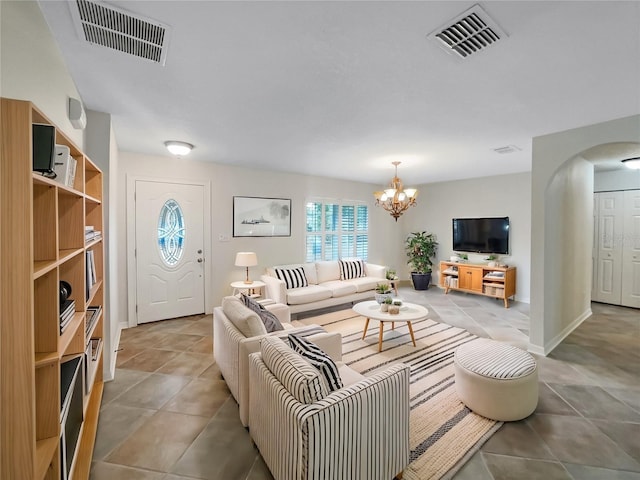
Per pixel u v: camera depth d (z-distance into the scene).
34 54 1.39
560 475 1.66
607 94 2.21
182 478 1.64
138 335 3.73
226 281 4.78
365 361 3.03
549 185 3.17
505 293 5.13
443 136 3.21
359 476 1.43
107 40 1.58
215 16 1.39
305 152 3.92
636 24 1.44
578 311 4.16
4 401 0.93
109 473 1.67
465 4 1.31
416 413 2.19
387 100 2.32
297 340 1.83
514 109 2.49
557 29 1.48
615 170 5.08
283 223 5.32
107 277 2.68
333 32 1.51
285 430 1.41
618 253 5.10
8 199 0.92
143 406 2.28
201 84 2.07
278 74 1.93
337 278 5.48
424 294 6.02
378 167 4.89
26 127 0.93
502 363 2.23
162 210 4.25
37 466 1.02
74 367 1.55
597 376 2.74
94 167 2.08
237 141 3.42
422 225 6.92
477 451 1.83
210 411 2.23
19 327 0.93
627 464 1.73
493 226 5.67
